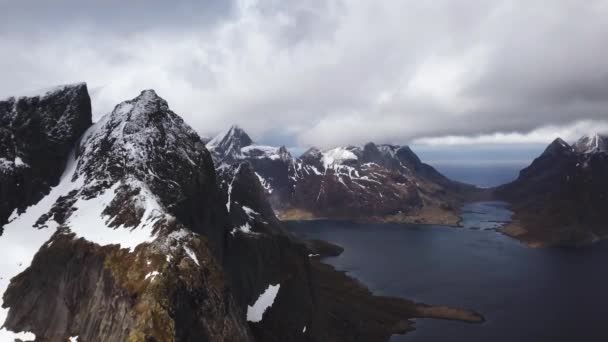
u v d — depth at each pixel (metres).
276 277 145.38
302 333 133.38
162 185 122.56
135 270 87.88
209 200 138.50
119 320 82.44
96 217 111.75
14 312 99.94
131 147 128.00
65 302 95.38
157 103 145.38
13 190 129.75
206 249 97.75
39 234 118.62
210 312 89.00
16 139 139.88
